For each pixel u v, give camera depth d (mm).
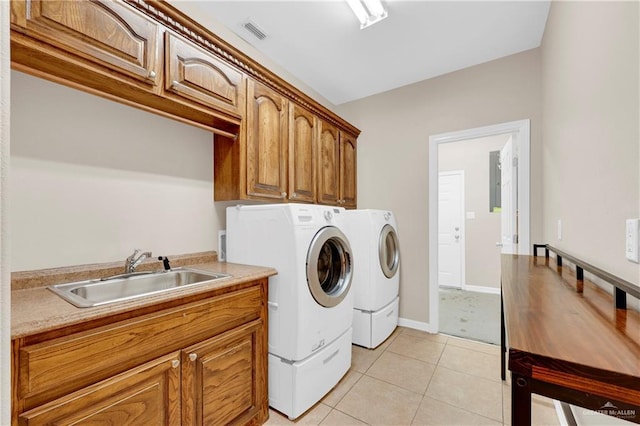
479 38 2238
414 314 2898
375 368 2121
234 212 1964
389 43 2301
